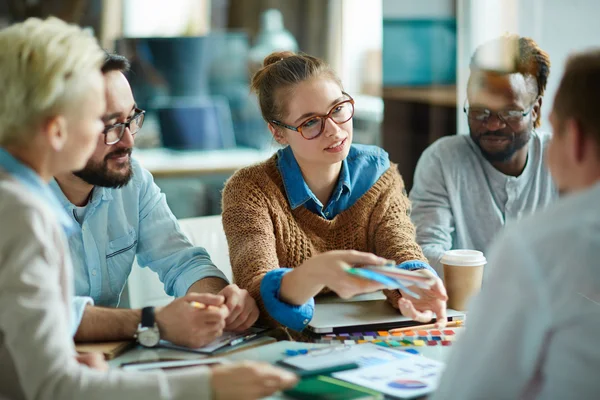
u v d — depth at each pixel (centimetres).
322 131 169
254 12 499
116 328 147
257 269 163
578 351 94
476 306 100
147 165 405
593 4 298
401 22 354
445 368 101
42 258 108
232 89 450
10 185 110
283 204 179
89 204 175
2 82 111
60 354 107
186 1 485
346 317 157
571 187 107
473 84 217
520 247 98
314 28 477
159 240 186
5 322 106
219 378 110
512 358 95
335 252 146
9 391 111
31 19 118
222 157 426
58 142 114
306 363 128
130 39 431
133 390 107
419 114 358
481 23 324
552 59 302
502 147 214
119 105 160
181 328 144
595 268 94
